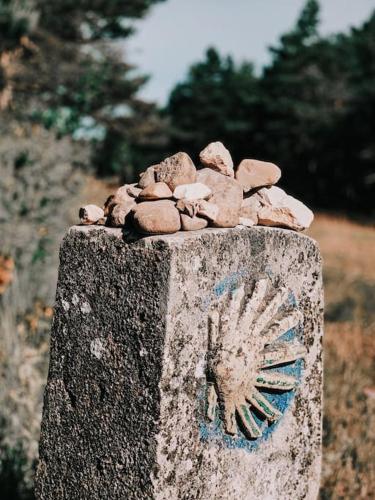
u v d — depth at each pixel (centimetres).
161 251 85
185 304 87
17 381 166
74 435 92
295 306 102
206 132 1477
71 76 548
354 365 235
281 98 1384
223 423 92
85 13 720
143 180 95
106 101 736
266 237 97
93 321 91
